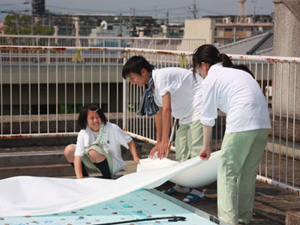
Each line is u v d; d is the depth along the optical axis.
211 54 3.89
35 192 4.06
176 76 4.46
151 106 4.54
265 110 3.69
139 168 4.78
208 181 4.27
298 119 6.34
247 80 3.69
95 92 22.41
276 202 4.38
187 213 3.69
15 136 6.54
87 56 17.92
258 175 4.74
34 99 22.23
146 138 6.44
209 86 3.71
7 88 21.75
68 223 3.44
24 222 3.45
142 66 4.43
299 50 6.52
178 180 4.41
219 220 3.42
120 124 7.32
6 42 19.41
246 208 3.89
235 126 3.61
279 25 6.91
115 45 16.86
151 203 3.96
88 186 4.37
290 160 5.98
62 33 90.00
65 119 6.96
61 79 21.11
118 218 3.56
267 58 4.45
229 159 3.65
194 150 4.54
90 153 4.86
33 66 20.89
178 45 20.17
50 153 5.69
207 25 26.61
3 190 4.02
